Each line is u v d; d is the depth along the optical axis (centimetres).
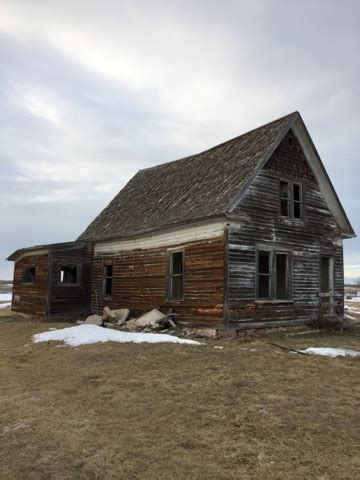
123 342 1341
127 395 813
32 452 569
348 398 798
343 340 1588
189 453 561
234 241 1589
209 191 1791
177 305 1753
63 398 803
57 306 2208
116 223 2294
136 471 513
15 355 1227
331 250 2005
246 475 502
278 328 1702
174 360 1102
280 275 1877
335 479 493
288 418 688
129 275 2062
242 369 1016
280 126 1830
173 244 1814
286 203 1886
